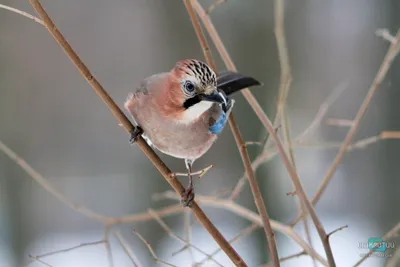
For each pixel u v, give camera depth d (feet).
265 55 43.27
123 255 41.16
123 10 49.11
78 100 49.24
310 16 48.01
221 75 21.40
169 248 42.70
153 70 48.67
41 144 48.60
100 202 47.67
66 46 17.33
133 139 18.90
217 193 26.03
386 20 42.63
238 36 43.78
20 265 44.45
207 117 20.81
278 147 19.92
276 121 22.36
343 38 48.55
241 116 41.81
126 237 43.80
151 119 20.38
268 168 40.93
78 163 49.24
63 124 49.03
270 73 43.09
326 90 48.37
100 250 43.24
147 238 43.62
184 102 19.65
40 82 48.44
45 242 45.57
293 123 45.80
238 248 40.16
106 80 49.78
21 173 45.68
